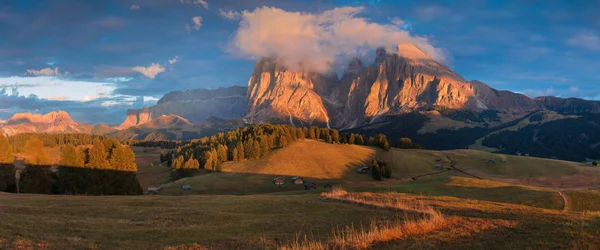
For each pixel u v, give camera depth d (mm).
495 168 166750
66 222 28984
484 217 29344
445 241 21016
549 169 158750
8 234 22328
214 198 56656
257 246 23375
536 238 20625
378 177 151875
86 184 86812
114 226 29203
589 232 20922
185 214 36719
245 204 46031
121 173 89938
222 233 27453
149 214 36500
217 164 160125
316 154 177875
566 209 51938
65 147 87688
